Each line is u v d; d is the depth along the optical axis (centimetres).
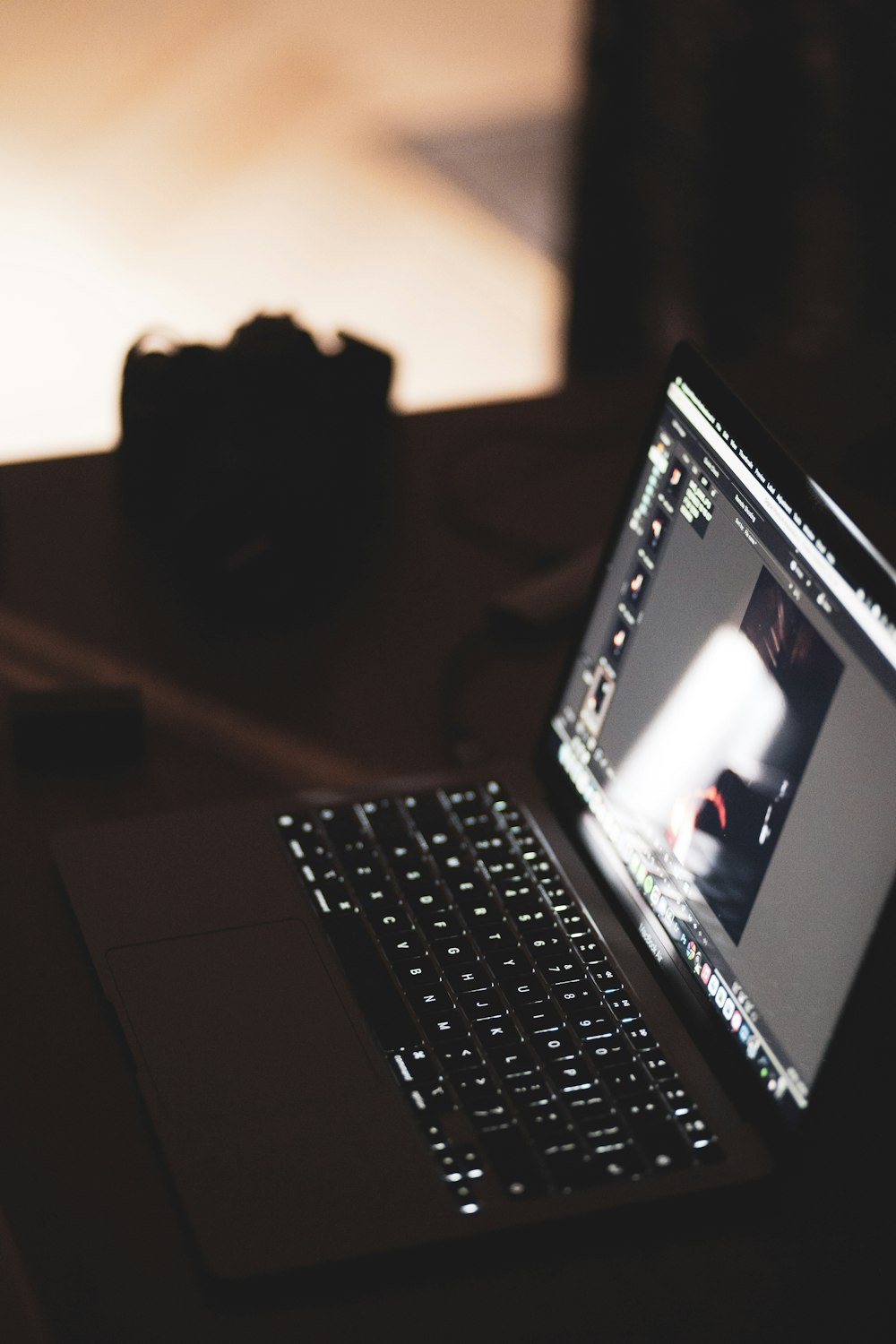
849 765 80
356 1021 91
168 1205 83
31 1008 94
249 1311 77
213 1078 87
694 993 91
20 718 113
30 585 131
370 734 119
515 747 118
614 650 105
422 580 135
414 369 323
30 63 433
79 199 375
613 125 287
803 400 162
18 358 318
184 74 434
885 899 75
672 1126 85
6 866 105
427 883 102
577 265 301
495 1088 87
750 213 283
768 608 89
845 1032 78
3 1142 86
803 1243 82
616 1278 80
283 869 103
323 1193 81
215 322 335
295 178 389
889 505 146
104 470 147
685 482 99
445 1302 78
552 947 97
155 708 120
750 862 87
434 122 421
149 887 101
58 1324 76
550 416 159
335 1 485
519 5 498
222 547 130
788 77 271
